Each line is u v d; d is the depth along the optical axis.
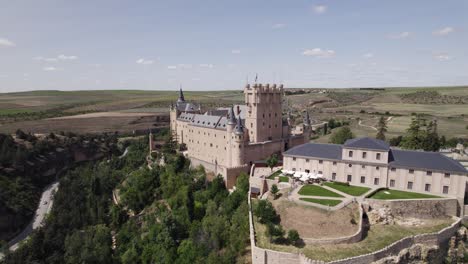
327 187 101.56
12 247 132.50
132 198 136.88
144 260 98.38
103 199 149.00
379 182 102.44
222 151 143.12
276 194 98.50
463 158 136.75
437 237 81.00
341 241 75.38
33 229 146.62
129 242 112.00
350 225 80.25
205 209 110.44
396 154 104.31
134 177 153.62
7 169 177.75
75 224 131.00
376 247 74.44
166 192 132.12
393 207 88.62
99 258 103.88
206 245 89.56
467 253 84.69
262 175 116.38
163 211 120.69
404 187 99.50
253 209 92.56
